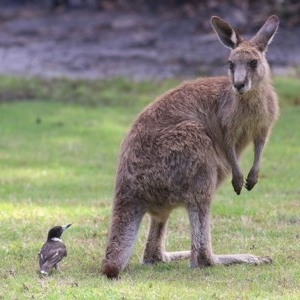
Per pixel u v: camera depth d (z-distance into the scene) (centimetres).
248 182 2802
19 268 2662
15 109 6291
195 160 2583
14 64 7862
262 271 2608
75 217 3425
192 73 7344
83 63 7850
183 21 8988
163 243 2770
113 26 9088
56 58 8062
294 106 6141
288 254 2817
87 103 6631
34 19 9656
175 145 2583
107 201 3756
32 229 3192
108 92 6875
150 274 2578
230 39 2847
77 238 3078
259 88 2711
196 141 2595
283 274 2561
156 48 8238
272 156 4797
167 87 6938
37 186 4162
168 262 2762
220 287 2430
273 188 4012
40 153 5006
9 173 4472
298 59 7569
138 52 8125
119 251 2548
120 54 8094
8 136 5475
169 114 2680
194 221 2608
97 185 4175
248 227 3209
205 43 8250
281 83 6625
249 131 2766
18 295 2342
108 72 7525
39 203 3738
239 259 2702
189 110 2709
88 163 4753
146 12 9556
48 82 7219
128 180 2595
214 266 2642
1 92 6906
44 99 6756
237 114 2711
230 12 8906
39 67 7756
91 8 9975
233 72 2702
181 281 2498
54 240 2625
